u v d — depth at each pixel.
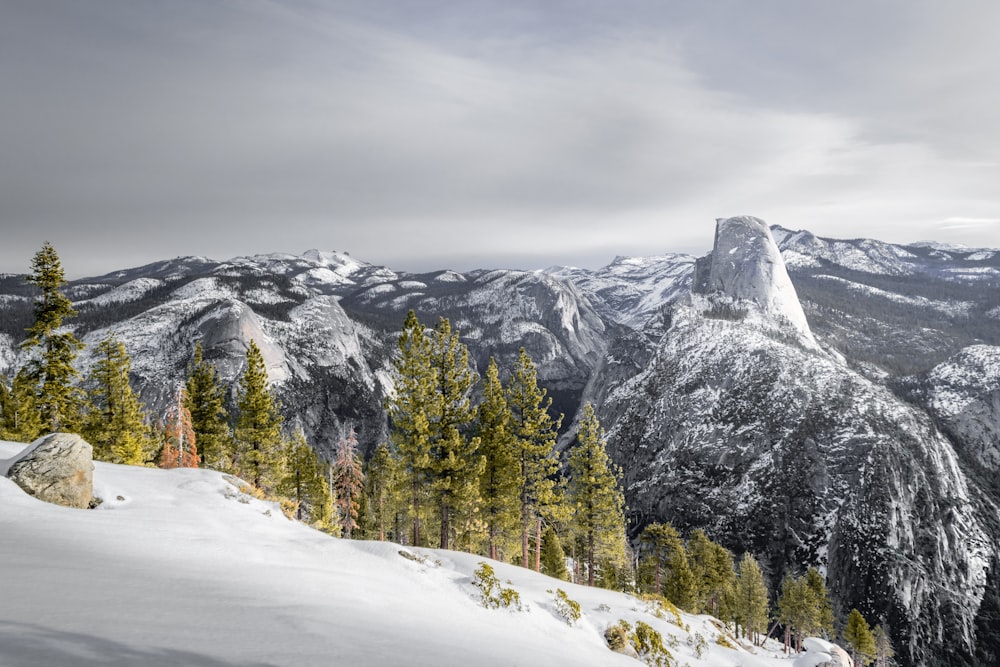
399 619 9.40
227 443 41.78
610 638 17.17
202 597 7.43
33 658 3.94
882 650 81.88
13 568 7.18
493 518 37.31
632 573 71.75
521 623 15.02
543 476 38.22
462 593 15.56
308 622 6.97
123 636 4.93
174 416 46.91
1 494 12.96
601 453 40.94
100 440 37.28
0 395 35.88
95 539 10.92
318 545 16.48
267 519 19.12
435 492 33.97
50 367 32.59
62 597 6.05
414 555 17.61
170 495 19.20
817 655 28.98
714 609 69.19
